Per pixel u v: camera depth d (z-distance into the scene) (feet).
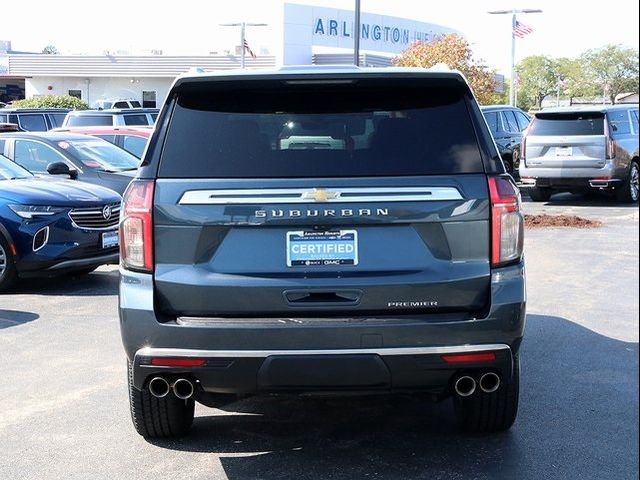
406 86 13.55
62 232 29.19
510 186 13.25
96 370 19.98
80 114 70.69
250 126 13.38
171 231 13.01
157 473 14.02
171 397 14.55
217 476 13.87
